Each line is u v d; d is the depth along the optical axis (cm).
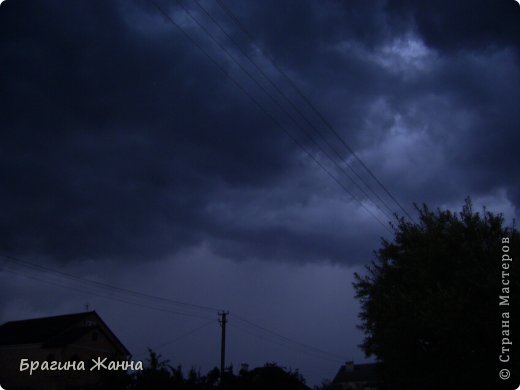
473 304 1894
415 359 2088
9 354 4672
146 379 2920
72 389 3247
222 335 4128
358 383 7144
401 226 2391
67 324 4778
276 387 3697
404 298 2028
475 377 1917
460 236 2139
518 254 1934
